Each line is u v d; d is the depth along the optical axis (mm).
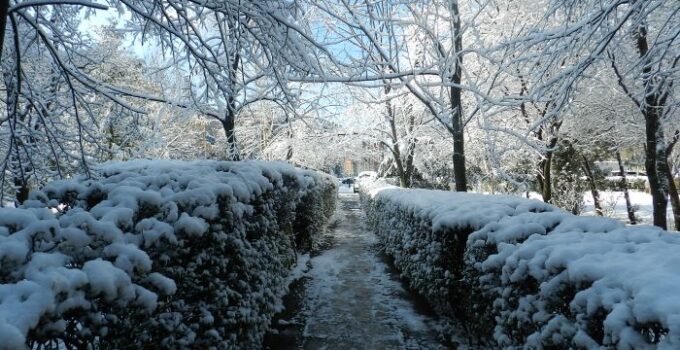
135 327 2203
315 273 7723
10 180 6078
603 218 3135
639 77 5254
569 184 16219
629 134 14133
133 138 7078
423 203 5918
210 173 4012
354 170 52656
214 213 2965
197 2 4203
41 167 5332
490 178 17516
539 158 14180
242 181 3881
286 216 6691
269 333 4742
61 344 2074
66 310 1679
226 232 3426
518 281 2621
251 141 16547
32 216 2070
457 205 4770
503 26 9805
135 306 2070
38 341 1642
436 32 8500
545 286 2291
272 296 4598
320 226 11688
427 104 8219
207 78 5211
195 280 2953
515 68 6594
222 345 3098
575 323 2125
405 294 6340
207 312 2967
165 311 2553
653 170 8906
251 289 4023
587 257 2197
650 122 8711
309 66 4730
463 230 4168
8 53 5090
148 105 12109
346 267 8266
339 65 5184
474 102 11891
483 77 10641
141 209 2656
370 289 6621
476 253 3617
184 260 2879
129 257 2111
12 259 1760
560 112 5453
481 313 3613
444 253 4574
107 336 1990
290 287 6656
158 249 2518
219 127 16953
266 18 4387
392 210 8609
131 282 2117
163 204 2738
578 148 15625
